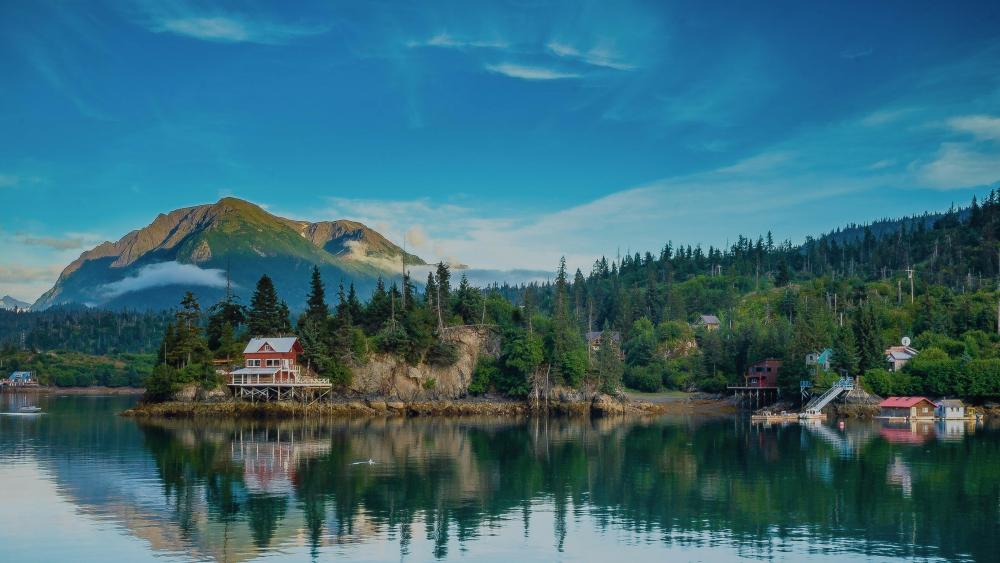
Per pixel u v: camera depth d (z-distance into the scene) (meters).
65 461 98.38
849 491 80.75
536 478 88.50
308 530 63.94
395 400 187.38
